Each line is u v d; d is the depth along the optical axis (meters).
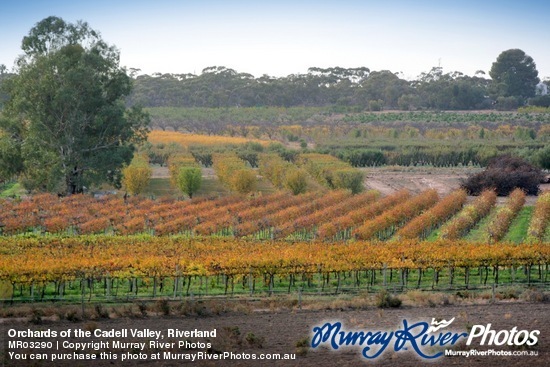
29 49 109.69
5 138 111.19
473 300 46.72
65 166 105.81
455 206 86.06
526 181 106.62
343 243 61.47
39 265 49.19
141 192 108.62
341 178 106.06
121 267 49.78
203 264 50.53
